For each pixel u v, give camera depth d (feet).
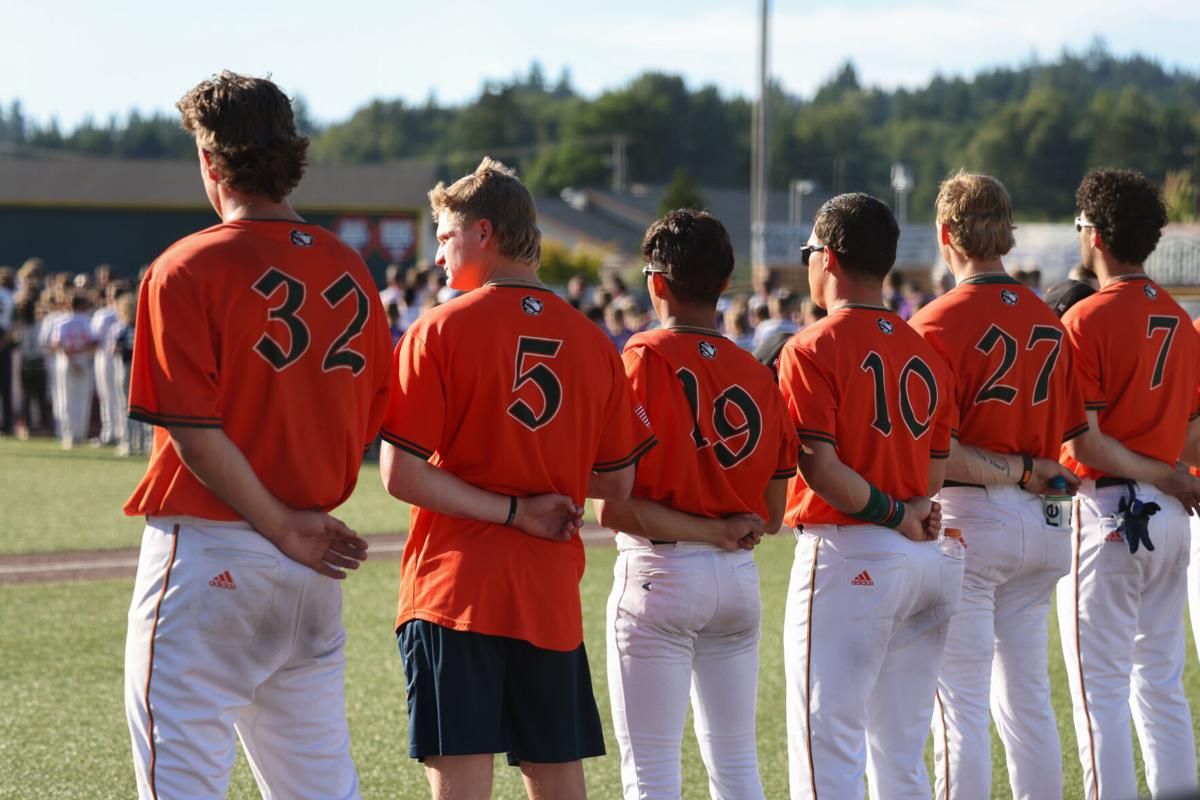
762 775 42.96
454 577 27.12
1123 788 35.40
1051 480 33.37
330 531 24.80
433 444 27.12
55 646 57.06
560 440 27.71
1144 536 35.19
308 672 25.49
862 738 31.19
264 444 24.25
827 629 30.86
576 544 28.63
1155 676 37.22
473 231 28.14
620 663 30.32
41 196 388.57
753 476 30.14
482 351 27.02
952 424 32.22
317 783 25.66
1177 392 35.83
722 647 30.99
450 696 26.86
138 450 129.08
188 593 23.75
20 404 149.18
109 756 42.98
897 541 30.68
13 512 93.30
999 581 33.42
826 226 31.53
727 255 30.48
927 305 34.60
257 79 25.17
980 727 33.45
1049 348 33.40
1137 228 35.99
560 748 27.71
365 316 25.46
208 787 24.18
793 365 30.83
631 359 30.04
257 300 23.91
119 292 136.15
